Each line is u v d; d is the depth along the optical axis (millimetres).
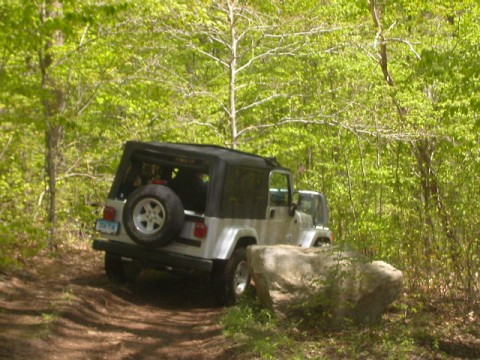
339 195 16234
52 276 11641
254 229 11641
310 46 19281
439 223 10398
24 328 8094
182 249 10961
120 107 19016
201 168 11070
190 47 19766
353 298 9219
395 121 16953
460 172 10938
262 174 11938
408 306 10016
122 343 8258
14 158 11773
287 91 20578
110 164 17938
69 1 10195
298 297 9398
